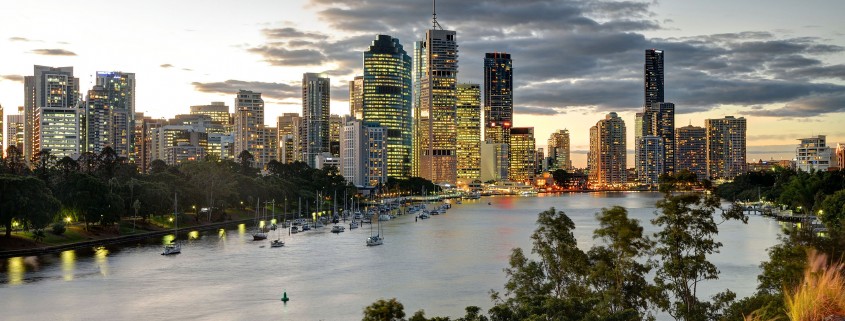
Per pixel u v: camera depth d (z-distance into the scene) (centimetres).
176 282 16350
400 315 7388
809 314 2800
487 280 16300
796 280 7694
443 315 12619
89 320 12594
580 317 7144
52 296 14612
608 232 9888
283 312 13212
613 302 8625
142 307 13625
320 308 13538
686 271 8888
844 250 8712
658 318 11100
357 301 14125
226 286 15862
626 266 9438
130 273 17600
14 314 13038
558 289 10094
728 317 7944
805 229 11469
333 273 17712
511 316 7162
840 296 2781
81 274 17338
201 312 13212
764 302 7325
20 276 16950
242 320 12556
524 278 10044
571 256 10019
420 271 17888
